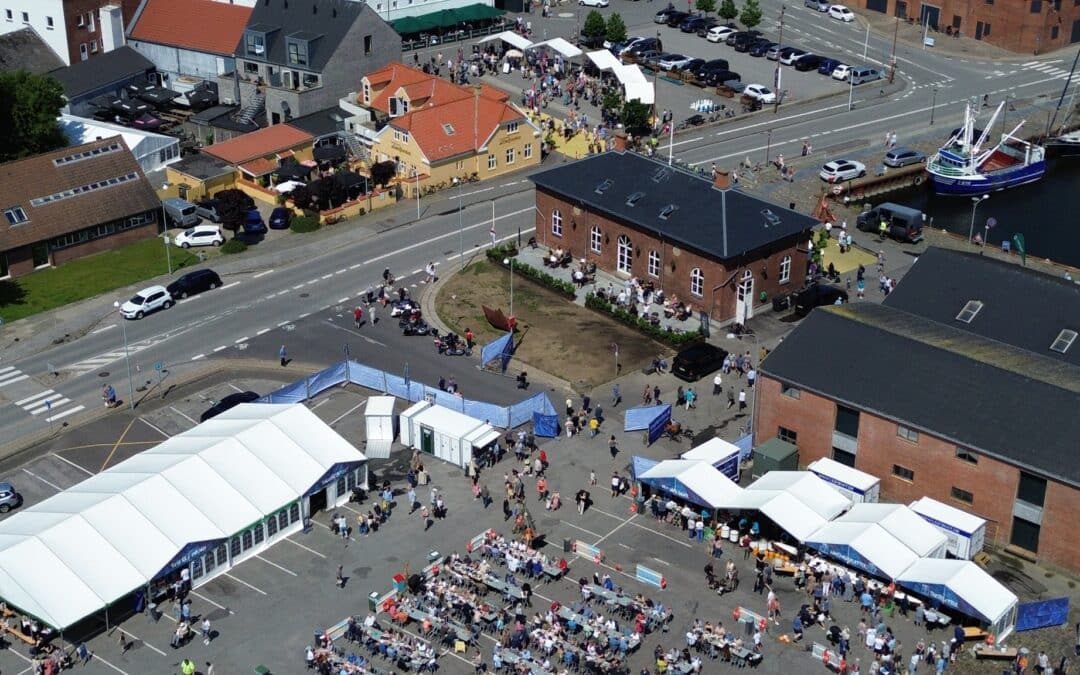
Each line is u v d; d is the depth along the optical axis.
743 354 115.50
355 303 125.56
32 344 118.94
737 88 177.25
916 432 93.19
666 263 122.19
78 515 87.75
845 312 103.50
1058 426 89.69
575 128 164.38
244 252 136.12
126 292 128.00
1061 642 82.88
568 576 88.88
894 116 171.88
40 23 175.50
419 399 108.50
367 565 90.56
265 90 166.12
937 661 80.50
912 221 138.50
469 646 82.94
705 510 93.38
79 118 161.38
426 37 191.75
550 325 121.50
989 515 91.19
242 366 114.75
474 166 152.88
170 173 148.50
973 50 194.88
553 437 104.31
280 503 92.06
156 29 177.38
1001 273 107.50
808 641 83.06
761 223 120.31
